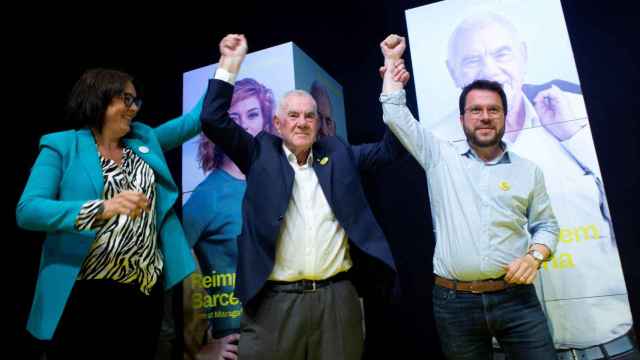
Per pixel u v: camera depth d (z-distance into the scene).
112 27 3.59
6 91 3.01
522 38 2.42
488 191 1.87
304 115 1.66
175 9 3.67
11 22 3.07
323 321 1.55
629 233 2.57
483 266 1.78
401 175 3.07
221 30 3.63
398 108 1.84
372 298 1.72
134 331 1.50
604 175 2.67
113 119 1.61
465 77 2.46
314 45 3.51
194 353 2.46
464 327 1.81
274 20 3.60
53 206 1.33
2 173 2.94
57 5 3.30
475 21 2.50
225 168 2.64
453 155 1.98
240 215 2.55
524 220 1.89
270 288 1.58
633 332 2.09
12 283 2.91
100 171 1.52
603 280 2.15
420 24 2.59
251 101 2.64
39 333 1.37
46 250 1.47
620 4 2.83
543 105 2.34
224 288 2.49
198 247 2.59
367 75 3.37
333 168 1.68
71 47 3.38
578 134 2.27
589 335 2.13
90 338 1.41
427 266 2.94
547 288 2.21
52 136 1.55
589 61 2.82
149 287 1.56
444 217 1.91
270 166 1.65
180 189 3.38
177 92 3.58
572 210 2.22
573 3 2.92
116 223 1.47
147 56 3.66
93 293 1.43
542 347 1.74
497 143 1.97
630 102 2.70
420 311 2.92
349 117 3.37
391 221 3.05
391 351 2.99
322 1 3.56
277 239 1.59
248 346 1.53
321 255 1.58
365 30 3.42
